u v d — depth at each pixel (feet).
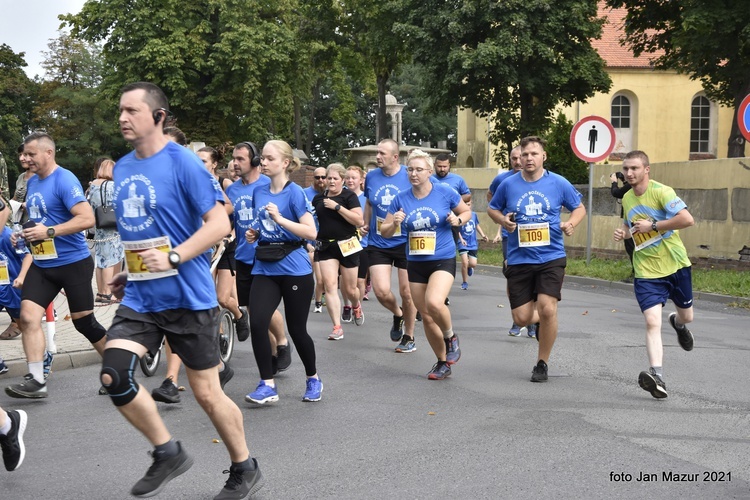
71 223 22.38
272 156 22.17
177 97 138.62
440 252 25.26
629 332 33.91
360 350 30.50
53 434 19.57
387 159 30.76
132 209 13.73
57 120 202.80
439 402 22.21
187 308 13.71
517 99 97.04
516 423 19.86
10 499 15.06
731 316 39.99
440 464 16.75
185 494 15.17
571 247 74.02
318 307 41.14
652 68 132.26
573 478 15.81
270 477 16.03
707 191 58.23
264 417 20.81
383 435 18.99
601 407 21.43
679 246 23.70
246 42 137.80
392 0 101.81
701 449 17.67
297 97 160.04
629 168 23.57
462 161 155.74
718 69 81.15
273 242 22.30
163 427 13.55
